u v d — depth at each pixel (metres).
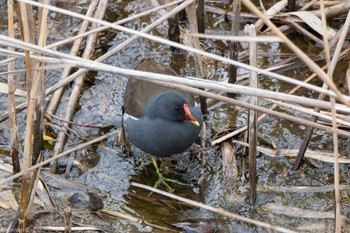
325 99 10.72
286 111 10.72
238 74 11.59
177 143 9.45
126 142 10.34
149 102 9.55
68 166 9.82
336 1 12.23
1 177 9.39
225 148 10.00
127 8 12.98
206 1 12.96
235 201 9.24
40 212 8.70
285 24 12.20
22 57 7.66
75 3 13.09
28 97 7.62
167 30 12.52
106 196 9.39
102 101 11.17
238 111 10.90
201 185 9.62
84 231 8.48
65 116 10.50
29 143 7.79
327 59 6.50
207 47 12.19
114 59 11.97
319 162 9.79
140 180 9.77
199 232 8.61
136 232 8.67
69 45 12.11
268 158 9.94
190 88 7.80
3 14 12.72
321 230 8.70
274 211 9.03
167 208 9.18
